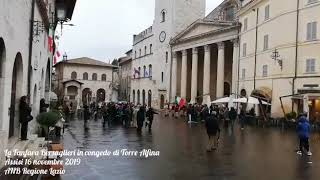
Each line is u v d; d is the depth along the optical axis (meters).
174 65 69.44
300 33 37.66
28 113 15.23
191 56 70.06
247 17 47.72
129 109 33.66
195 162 15.58
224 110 37.94
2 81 11.50
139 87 82.12
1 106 11.57
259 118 37.91
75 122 37.47
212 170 13.95
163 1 72.88
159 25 73.88
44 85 26.50
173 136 25.50
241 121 34.28
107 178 12.13
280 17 39.94
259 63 43.91
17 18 12.96
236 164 15.34
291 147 21.00
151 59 76.88
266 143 22.69
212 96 64.88
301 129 18.41
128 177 12.38
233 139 24.72
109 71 92.75
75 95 87.88
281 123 35.12
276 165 15.36
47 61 27.73
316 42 36.06
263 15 43.31
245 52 48.06
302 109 36.84
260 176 13.09
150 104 76.12
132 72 87.88
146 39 79.88
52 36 28.22
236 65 51.41
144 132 27.89
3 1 10.40
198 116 41.69
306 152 18.88
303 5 37.44
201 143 22.00
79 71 90.44
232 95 43.59
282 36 39.56
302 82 37.09
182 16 70.44
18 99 15.22
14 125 15.38
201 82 68.50
